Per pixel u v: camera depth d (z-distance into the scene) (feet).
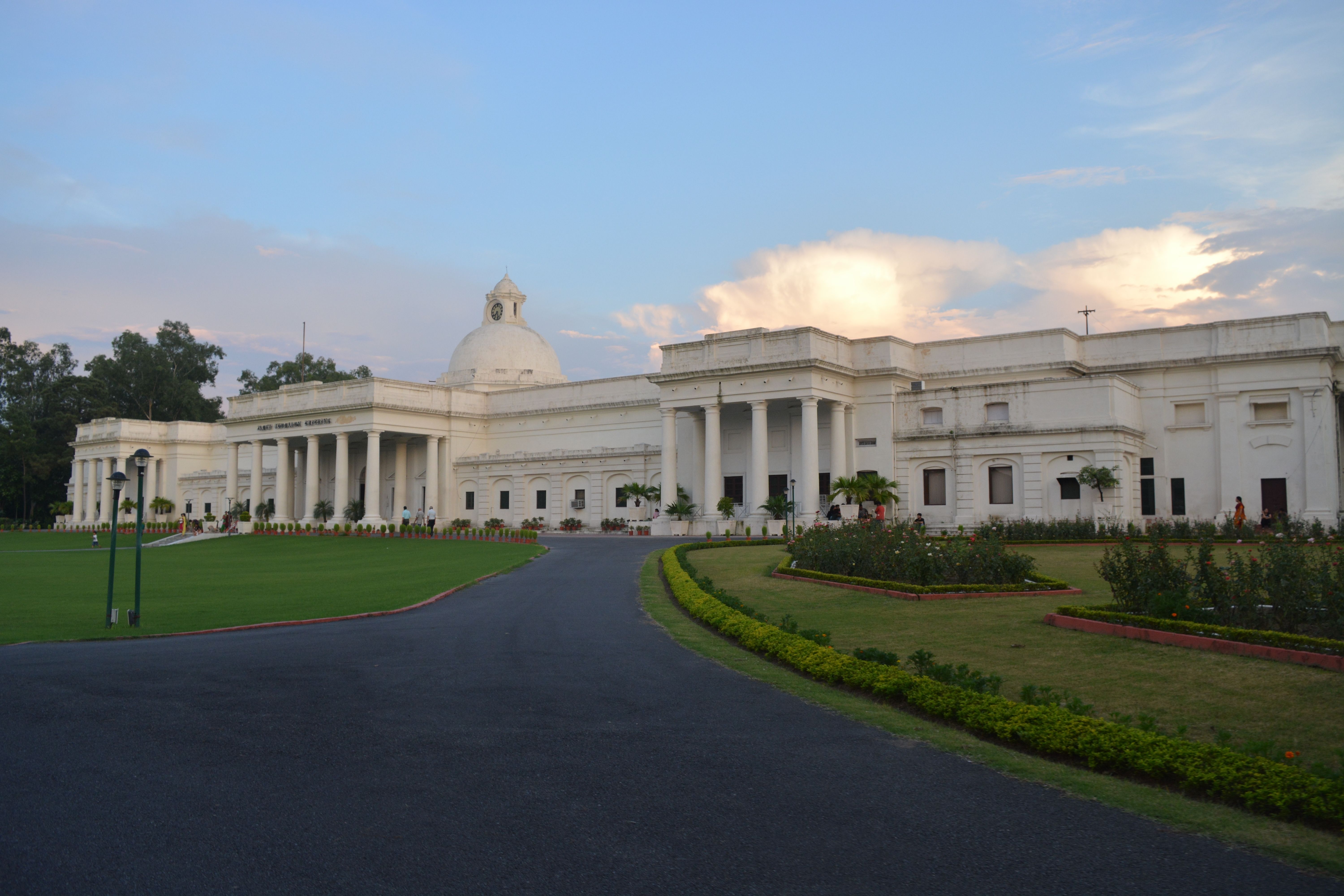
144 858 26.13
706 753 35.88
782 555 126.82
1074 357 187.52
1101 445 163.32
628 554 141.28
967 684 42.63
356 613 79.15
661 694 45.98
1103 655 51.85
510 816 29.17
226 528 263.90
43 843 27.27
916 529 108.37
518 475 262.47
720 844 26.89
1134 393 176.86
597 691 46.75
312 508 271.49
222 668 53.42
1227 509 167.84
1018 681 47.06
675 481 209.46
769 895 23.62
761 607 76.18
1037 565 102.27
